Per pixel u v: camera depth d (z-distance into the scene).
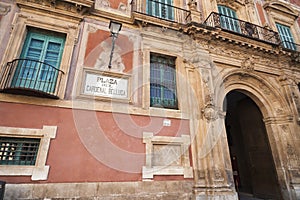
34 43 6.50
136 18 7.89
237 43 9.27
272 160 8.98
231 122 13.21
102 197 5.19
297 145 8.51
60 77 6.02
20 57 6.05
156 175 6.00
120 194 5.39
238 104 11.95
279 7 13.50
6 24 6.15
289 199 7.74
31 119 5.31
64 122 5.59
